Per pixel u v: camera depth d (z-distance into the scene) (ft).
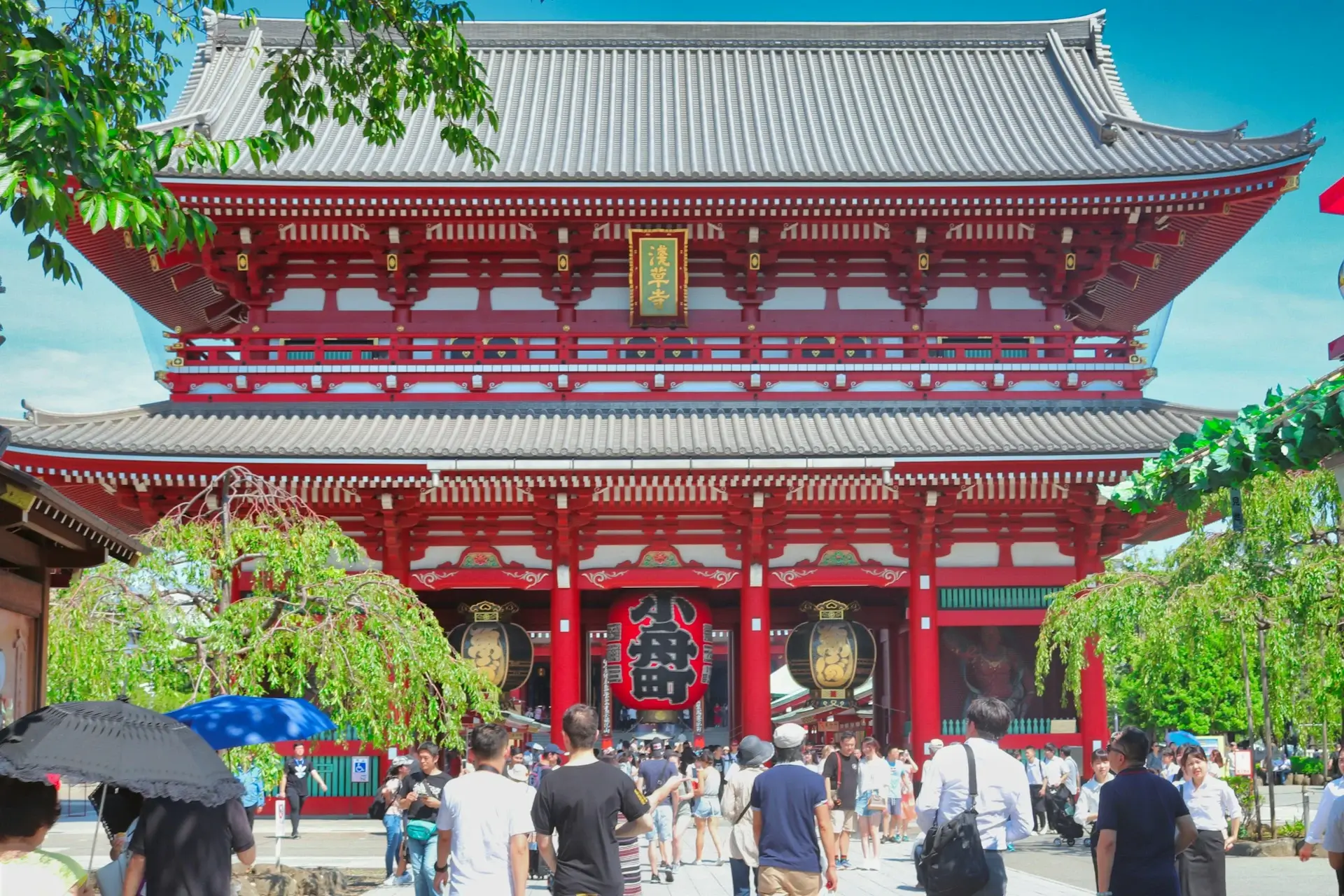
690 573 116.06
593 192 111.86
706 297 122.01
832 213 114.62
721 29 156.04
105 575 69.82
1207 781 52.95
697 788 89.86
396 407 117.08
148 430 109.91
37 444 101.09
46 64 40.24
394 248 117.91
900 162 132.46
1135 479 35.45
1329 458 32.96
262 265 119.55
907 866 86.38
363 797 114.42
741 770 59.47
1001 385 120.16
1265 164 110.01
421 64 56.18
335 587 74.79
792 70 153.07
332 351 122.42
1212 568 86.33
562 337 120.47
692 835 111.24
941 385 120.67
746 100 147.54
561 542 114.52
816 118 143.95
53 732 29.76
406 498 110.93
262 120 136.26
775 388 120.16
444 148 134.21
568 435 111.86
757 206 113.60
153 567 71.77
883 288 122.72
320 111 55.47
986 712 40.60
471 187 110.83
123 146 42.19
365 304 120.98
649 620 112.78
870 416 117.08
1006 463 107.04
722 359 120.26
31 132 37.73
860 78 151.43
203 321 135.64
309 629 72.69
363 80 56.54
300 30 149.48
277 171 120.88
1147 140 133.08
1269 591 84.84
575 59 154.40
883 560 116.88
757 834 44.75
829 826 44.52
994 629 117.91
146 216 40.11
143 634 69.26
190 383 117.80
